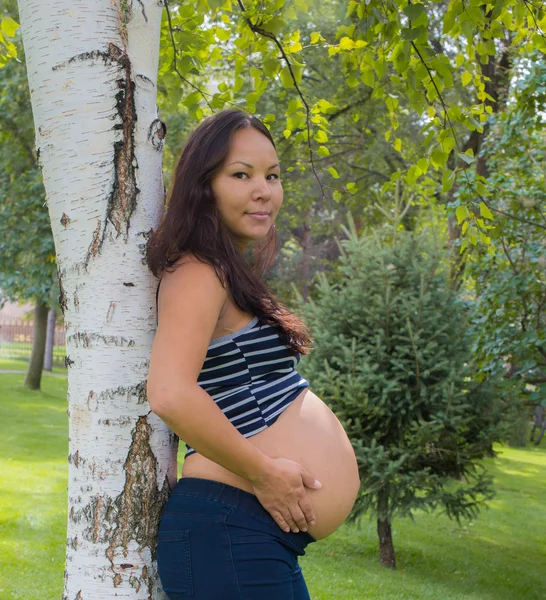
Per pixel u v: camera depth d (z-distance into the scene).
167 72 3.48
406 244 6.17
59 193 1.71
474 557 7.16
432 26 10.91
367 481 5.89
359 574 5.93
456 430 5.78
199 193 1.66
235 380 1.63
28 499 7.02
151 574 1.69
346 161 12.70
